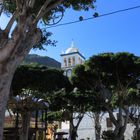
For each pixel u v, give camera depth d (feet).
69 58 292.40
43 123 127.44
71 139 127.34
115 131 94.63
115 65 92.94
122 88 96.32
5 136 108.99
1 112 29.12
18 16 32.35
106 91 101.09
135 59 93.86
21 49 31.07
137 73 92.84
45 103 117.19
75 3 43.60
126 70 92.99
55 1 36.50
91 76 98.37
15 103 95.45
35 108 102.37
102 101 100.68
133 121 131.44
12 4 40.45
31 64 96.43
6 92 29.84
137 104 120.37
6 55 30.30
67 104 118.83
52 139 155.43
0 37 31.45
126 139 185.88
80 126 206.08
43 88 95.30
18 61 30.99
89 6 44.57
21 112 97.76
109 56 93.61
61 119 135.33
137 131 132.16
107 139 108.47
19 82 90.84
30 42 32.19
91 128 203.21
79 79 100.17
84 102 109.40
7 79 30.04
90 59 95.09
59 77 98.48
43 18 44.16
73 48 296.51
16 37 31.01
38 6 38.58
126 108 105.40
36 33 33.04
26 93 98.43
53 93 111.55
